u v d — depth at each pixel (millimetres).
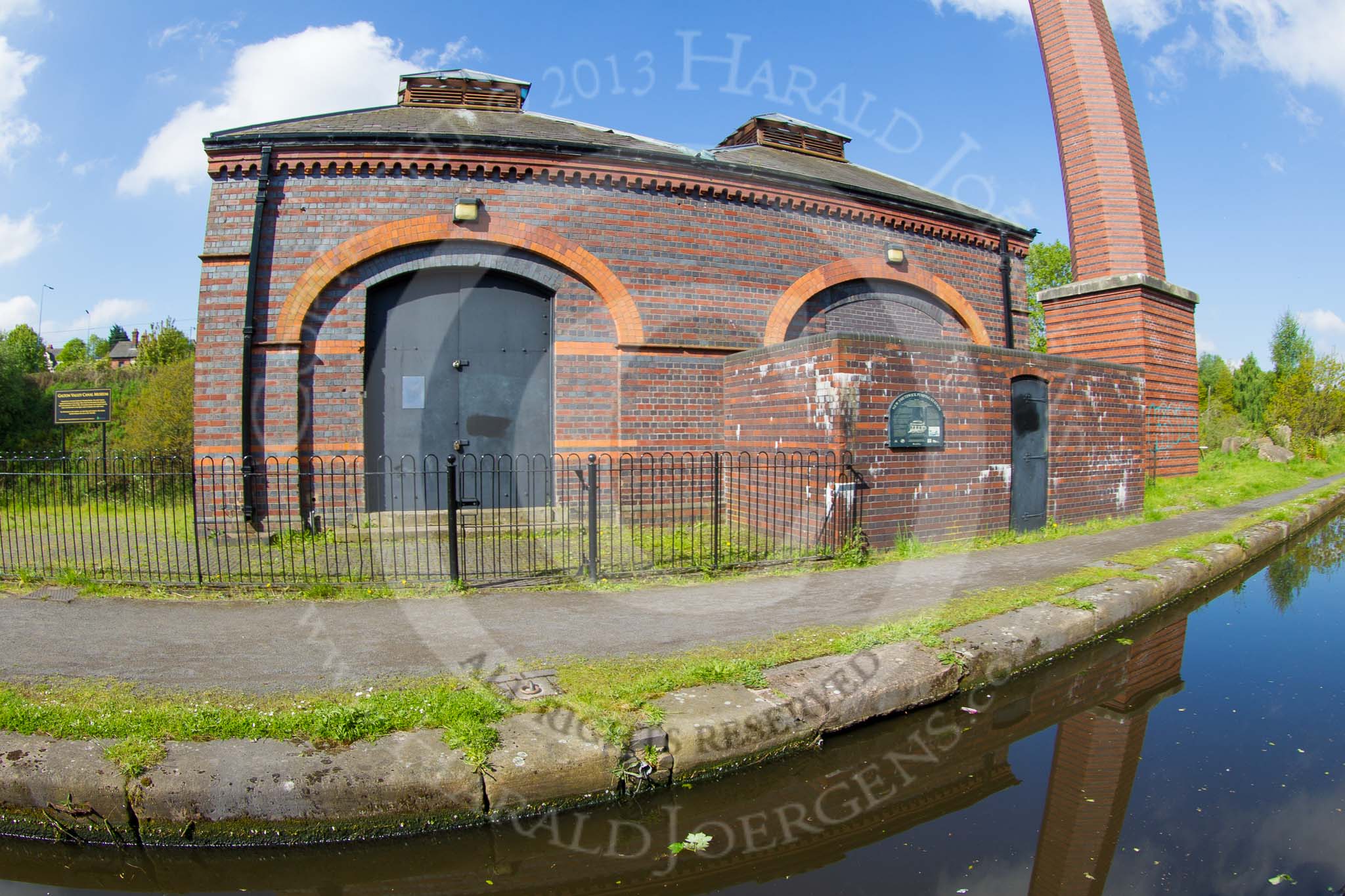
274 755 3238
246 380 8172
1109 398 10414
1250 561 9094
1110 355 14367
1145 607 6441
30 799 3135
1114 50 15148
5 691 3834
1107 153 14602
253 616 5391
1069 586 6449
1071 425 9758
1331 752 4375
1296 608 7398
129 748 3256
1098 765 4246
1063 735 4656
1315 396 24188
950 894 3033
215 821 3086
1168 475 14875
